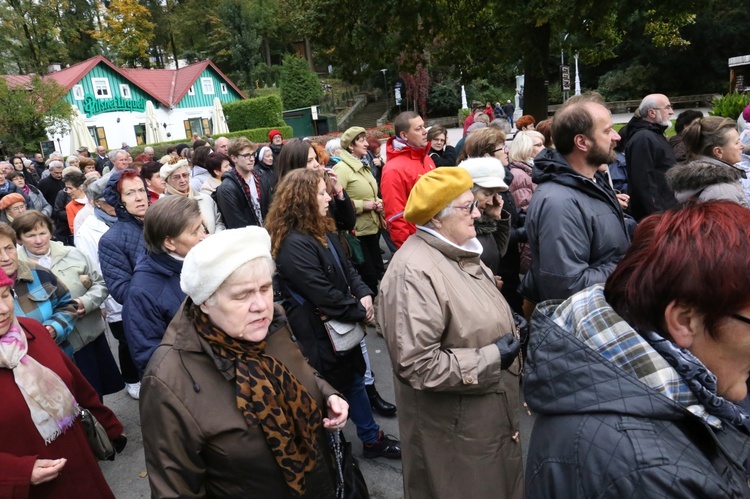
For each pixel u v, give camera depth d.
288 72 36.41
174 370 1.43
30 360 1.95
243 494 1.46
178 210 2.29
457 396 1.86
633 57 34.97
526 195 3.72
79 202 5.72
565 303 1.09
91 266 3.33
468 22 12.51
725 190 2.65
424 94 34.12
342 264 2.87
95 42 50.47
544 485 0.96
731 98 11.54
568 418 0.95
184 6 52.38
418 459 2.00
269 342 1.64
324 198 2.63
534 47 11.11
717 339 0.87
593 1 9.84
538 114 11.85
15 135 20.30
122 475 3.04
